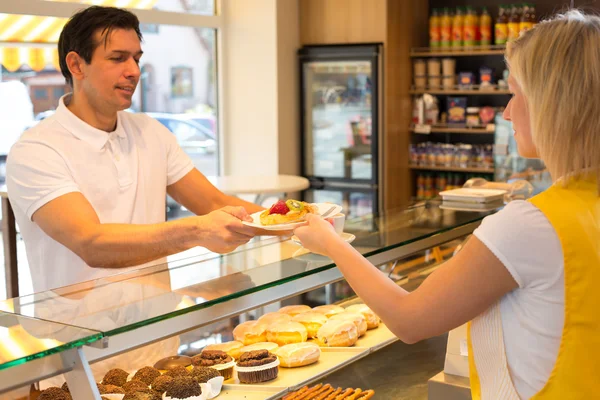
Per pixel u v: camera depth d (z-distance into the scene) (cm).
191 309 134
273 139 554
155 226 181
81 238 187
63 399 142
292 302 266
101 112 211
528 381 118
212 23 556
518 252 115
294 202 172
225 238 170
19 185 201
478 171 526
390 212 237
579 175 119
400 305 122
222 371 169
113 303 135
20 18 440
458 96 561
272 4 539
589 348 114
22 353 112
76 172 206
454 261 120
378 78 520
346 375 182
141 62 527
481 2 544
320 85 555
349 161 549
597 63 114
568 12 122
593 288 114
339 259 133
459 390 172
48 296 141
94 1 477
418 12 552
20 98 451
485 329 123
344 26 537
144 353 172
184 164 238
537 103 119
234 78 568
